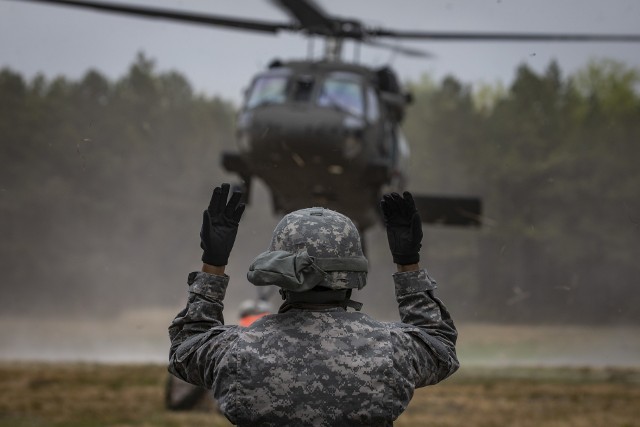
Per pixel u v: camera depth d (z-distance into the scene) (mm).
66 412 15062
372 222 23312
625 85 81375
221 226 4348
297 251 4004
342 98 19703
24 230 74938
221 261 4332
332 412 3826
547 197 71562
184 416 14672
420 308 4227
